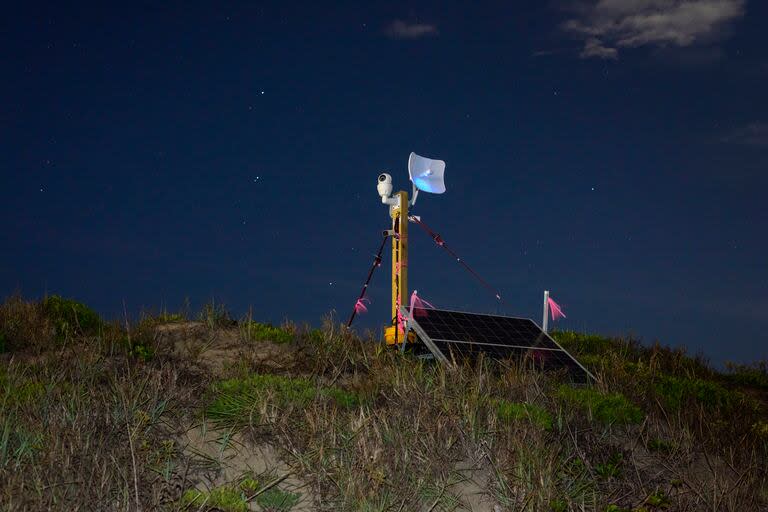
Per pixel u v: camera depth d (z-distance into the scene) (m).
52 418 6.80
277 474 6.76
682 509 7.30
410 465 6.88
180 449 6.86
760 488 7.95
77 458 6.27
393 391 8.42
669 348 14.03
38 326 9.78
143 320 10.55
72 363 8.49
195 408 7.55
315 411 7.46
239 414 7.42
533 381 9.20
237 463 6.83
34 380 7.80
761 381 13.10
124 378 7.89
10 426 6.55
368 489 6.47
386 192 12.23
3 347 9.05
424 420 7.61
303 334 10.70
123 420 6.96
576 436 8.04
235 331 10.71
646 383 10.57
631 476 7.71
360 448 7.00
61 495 5.79
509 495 6.80
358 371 9.56
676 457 8.26
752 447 8.87
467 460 7.24
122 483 6.12
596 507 6.93
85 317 10.37
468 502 6.71
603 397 9.09
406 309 10.93
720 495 7.60
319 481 6.57
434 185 12.37
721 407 10.33
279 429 7.23
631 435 8.53
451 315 11.30
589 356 12.62
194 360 9.16
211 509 6.06
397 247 12.05
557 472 7.27
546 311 12.38
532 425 7.80
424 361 10.25
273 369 9.27
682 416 9.33
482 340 10.74
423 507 6.50
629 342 14.24
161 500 6.04
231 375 8.68
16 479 5.75
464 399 8.12
